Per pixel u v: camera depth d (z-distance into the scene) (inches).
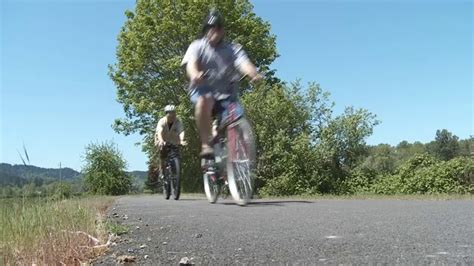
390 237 143.6
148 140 1422.2
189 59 241.4
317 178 965.2
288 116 1016.2
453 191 800.3
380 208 256.4
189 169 1343.5
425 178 830.5
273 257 121.3
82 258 132.6
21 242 143.6
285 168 976.9
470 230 155.3
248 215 222.8
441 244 130.6
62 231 155.7
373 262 111.8
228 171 242.4
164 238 159.5
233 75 239.1
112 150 1028.5
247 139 237.0
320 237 147.4
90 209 236.1
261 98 1028.5
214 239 152.4
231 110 236.2
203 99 236.8
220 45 238.7
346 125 980.6
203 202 353.4
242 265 115.0
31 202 177.3
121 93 1469.0
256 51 1425.9
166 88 1389.0
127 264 122.0
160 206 315.9
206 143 240.1
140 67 1389.0
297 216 212.1
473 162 828.6
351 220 190.2
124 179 1024.2
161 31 1357.0
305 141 970.1
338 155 992.9
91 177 1012.5
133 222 209.3
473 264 107.7
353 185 956.0
